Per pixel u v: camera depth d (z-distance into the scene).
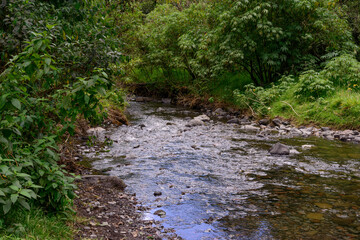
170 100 18.86
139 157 7.50
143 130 10.67
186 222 4.36
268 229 4.16
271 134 10.34
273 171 6.56
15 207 3.37
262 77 15.53
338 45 14.74
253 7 14.45
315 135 10.16
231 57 14.23
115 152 7.89
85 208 4.50
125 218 4.39
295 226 4.24
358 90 11.96
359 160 7.34
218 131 10.78
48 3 5.46
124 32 13.21
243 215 4.58
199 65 16.22
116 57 5.09
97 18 6.39
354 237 3.93
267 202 5.02
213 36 15.15
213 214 4.61
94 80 3.25
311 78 12.42
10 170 3.17
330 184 5.80
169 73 19.73
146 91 20.73
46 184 3.61
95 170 6.47
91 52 4.79
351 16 17.12
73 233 3.61
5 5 4.56
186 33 17.62
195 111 15.46
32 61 3.21
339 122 10.59
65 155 6.71
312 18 14.59
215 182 5.93
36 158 3.62
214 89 17.02
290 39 14.59
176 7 22.64
